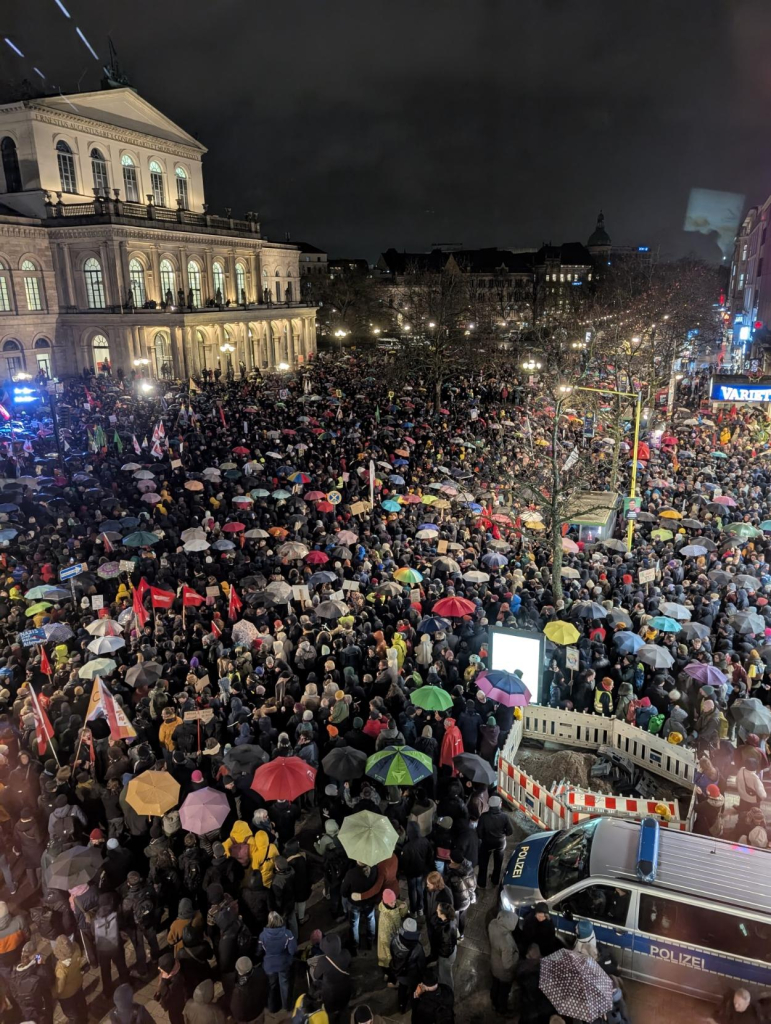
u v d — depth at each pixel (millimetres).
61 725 12891
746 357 66438
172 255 68188
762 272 68562
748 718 12219
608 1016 7234
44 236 61062
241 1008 7754
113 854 9688
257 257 82375
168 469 30391
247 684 14211
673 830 9477
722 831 10586
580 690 14227
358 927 9516
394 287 124000
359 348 103188
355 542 21156
